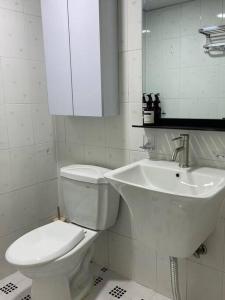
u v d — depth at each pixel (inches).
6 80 72.9
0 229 76.0
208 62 54.5
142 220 49.1
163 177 58.3
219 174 52.3
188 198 40.3
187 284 65.5
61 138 85.8
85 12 61.7
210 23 53.2
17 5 73.1
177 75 58.8
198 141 58.2
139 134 67.4
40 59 80.4
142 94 64.5
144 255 72.2
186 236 45.3
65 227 68.4
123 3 63.4
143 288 73.4
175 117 60.4
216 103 54.7
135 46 63.6
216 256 59.8
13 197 78.4
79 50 64.7
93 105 65.2
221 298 61.1
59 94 71.5
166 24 58.6
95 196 68.0
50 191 88.6
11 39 72.7
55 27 68.2
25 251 58.9
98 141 76.3
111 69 65.2
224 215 56.8
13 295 71.7
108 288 73.4
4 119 73.8
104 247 80.6
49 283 61.7
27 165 81.0
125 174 56.6
